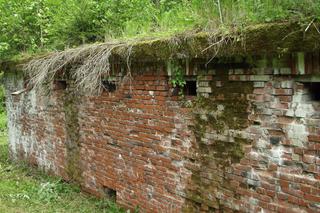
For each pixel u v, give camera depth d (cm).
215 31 401
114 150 631
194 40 420
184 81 482
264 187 400
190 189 491
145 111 554
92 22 858
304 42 323
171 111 509
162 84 518
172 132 511
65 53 673
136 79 563
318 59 335
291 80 365
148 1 840
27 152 952
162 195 540
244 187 421
